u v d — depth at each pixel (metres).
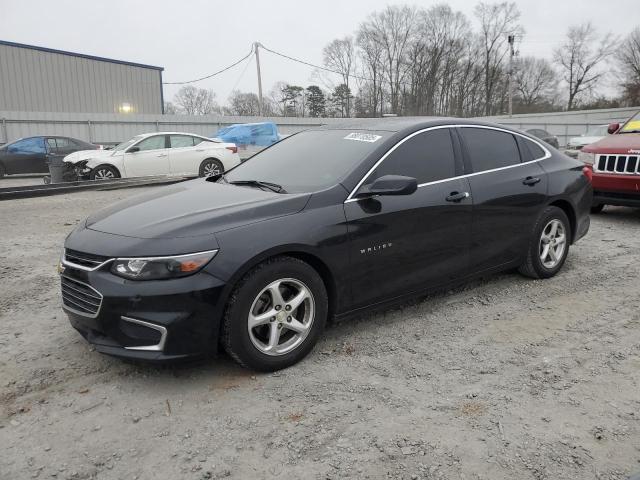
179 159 14.60
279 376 3.38
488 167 4.63
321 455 2.62
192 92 62.59
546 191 5.02
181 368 3.47
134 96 35.88
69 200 10.49
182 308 3.03
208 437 2.76
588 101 74.88
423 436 2.76
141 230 3.25
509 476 2.47
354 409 3.01
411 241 3.97
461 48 64.50
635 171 7.39
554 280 5.23
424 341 3.89
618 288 5.02
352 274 3.67
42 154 18.00
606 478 2.45
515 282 5.17
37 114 24.50
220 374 3.40
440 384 3.29
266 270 3.27
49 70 32.56
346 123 4.73
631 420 2.90
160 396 3.15
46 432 2.80
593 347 3.79
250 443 2.71
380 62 61.28
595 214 8.81
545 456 2.61
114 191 11.94
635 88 64.62
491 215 4.52
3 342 3.85
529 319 4.30
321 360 3.59
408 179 3.54
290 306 3.41
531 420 2.91
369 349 3.76
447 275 4.30
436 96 64.00
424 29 62.00
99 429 2.83
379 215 3.77
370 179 3.81
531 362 3.57
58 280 5.25
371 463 2.56
